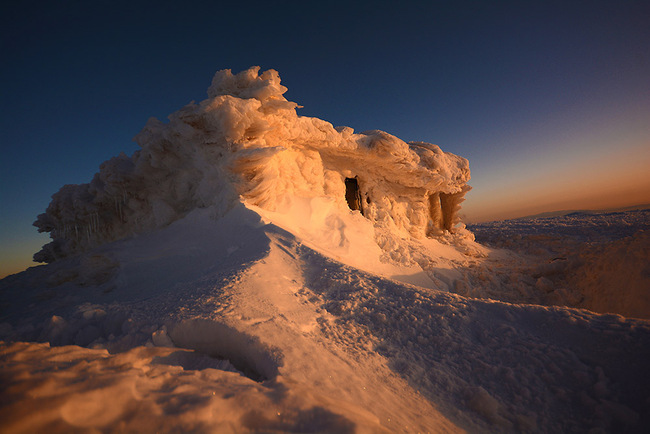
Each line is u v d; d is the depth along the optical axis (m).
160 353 2.52
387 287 4.46
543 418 2.08
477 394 2.26
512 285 9.60
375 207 12.58
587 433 1.93
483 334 3.06
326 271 5.14
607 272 7.53
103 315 3.51
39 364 1.42
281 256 5.78
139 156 9.96
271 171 8.48
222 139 8.05
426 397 2.30
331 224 9.61
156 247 8.48
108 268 8.30
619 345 2.53
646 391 2.08
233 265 5.61
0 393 1.11
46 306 6.79
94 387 1.24
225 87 8.38
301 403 1.44
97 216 10.65
